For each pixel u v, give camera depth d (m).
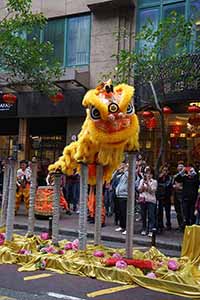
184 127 18.91
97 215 9.52
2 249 9.05
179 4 18.38
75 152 9.08
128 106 7.96
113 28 19.62
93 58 19.94
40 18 17.22
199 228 9.07
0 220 10.91
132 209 8.59
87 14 20.42
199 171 13.60
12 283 7.46
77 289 7.20
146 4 19.16
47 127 21.20
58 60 18.88
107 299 6.73
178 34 14.00
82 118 20.08
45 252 9.07
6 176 10.90
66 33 20.75
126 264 8.05
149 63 13.70
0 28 16.52
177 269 8.17
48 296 6.82
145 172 13.83
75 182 17.75
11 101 18.59
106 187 16.45
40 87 17.42
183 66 13.73
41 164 21.09
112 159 8.47
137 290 7.25
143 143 19.52
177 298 6.87
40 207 16.05
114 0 19.11
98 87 8.02
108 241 12.72
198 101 14.86
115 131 7.85
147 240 12.24
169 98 14.77
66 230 13.60
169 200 14.16
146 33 14.80
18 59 16.41
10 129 22.16
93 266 8.02
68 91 19.97
